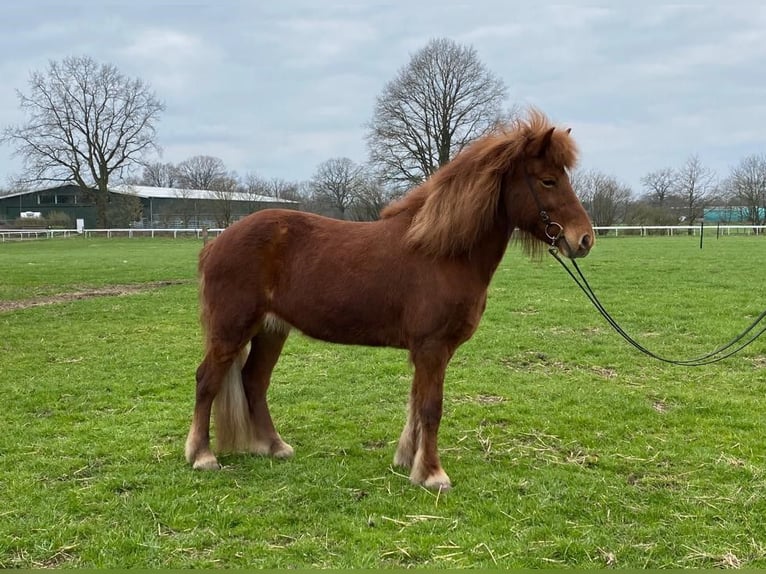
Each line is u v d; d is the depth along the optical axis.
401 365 7.98
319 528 3.85
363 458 5.02
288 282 4.64
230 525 3.90
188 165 84.31
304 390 6.97
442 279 4.32
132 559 3.50
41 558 3.53
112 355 8.60
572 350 8.58
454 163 4.49
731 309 11.30
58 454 5.05
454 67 44.91
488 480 4.52
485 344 8.97
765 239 34.44
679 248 27.16
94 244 38.59
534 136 4.34
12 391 6.82
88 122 52.34
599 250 26.30
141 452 5.09
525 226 4.49
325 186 58.03
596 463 4.86
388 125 45.75
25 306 13.07
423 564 3.46
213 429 5.62
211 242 4.94
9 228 56.09
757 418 5.80
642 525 3.86
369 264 4.49
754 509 4.03
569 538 3.70
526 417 5.93
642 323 10.32
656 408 6.22
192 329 10.53
